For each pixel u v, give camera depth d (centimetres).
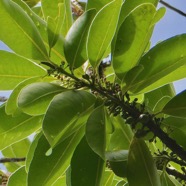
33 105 100
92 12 105
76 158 103
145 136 107
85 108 100
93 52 104
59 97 98
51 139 94
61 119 95
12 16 102
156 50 105
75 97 99
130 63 105
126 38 104
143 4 103
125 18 104
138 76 105
